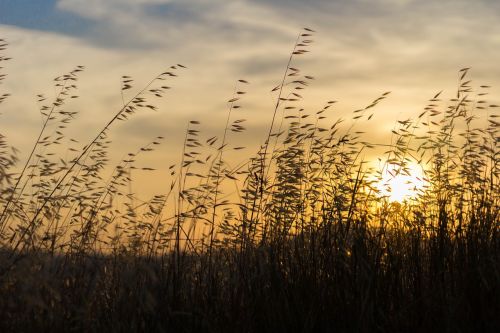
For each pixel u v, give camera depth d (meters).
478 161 6.44
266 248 5.29
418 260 5.28
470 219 5.76
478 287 5.05
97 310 5.04
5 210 5.45
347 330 4.76
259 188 5.84
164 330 4.74
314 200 5.91
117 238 5.61
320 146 6.15
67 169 6.07
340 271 5.07
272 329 4.82
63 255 5.41
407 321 4.95
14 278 4.65
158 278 4.98
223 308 4.99
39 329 4.63
